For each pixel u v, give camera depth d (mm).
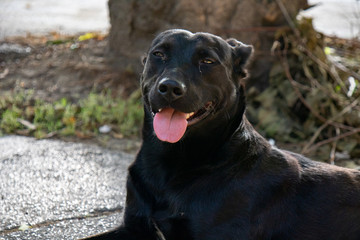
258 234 4109
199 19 8273
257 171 4168
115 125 7812
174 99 3873
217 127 4152
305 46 7961
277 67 8102
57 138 7355
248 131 4316
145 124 4371
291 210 4262
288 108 7793
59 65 9508
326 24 13188
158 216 4141
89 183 5918
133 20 8812
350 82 8180
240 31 8227
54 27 13172
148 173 4289
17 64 9695
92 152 6840
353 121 7477
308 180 4363
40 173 6082
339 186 4414
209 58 4117
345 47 9312
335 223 4340
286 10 8289
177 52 4129
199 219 4008
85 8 16844
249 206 4059
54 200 5434
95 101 8156
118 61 9133
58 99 8477
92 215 5199
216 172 4102
